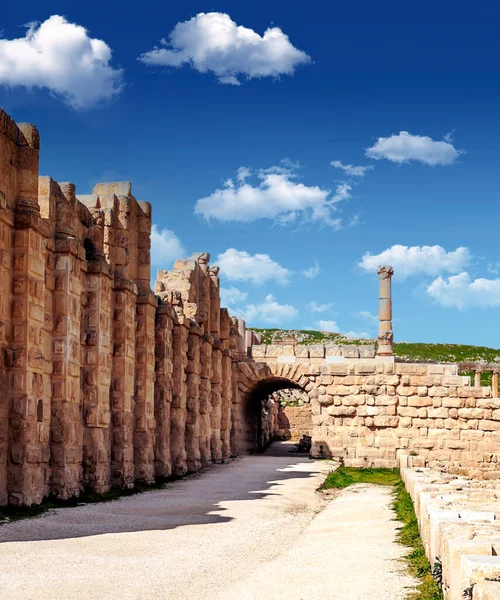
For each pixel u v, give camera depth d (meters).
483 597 8.16
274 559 16.25
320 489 33.00
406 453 47.69
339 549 17.48
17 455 21.80
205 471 39.94
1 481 21.39
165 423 35.12
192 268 43.12
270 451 61.94
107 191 31.38
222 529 19.84
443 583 11.49
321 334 121.62
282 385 62.00
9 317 22.25
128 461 29.36
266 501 26.95
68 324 24.94
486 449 48.09
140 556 15.47
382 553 16.78
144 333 32.12
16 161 23.17
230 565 15.22
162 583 13.30
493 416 48.31
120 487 28.56
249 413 59.16
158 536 18.05
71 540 16.81
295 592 12.92
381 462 48.53
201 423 42.97
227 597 12.55
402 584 13.48
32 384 22.42
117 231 30.56
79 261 26.14
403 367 49.31
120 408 29.22
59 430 24.36
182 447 37.41
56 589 12.49
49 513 21.27
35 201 23.39
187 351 40.56
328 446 49.38
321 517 24.39
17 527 18.27
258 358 55.31
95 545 16.34
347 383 49.62
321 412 49.78
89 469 26.36
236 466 43.59
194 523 20.72
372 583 13.57
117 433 29.06
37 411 22.73
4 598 11.85
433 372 49.34
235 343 54.12
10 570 13.59
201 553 16.22
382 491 33.81
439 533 12.59
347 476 40.59
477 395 48.59
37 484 22.45
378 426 49.06
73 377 25.20
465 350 106.62
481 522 12.99
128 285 29.92
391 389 49.22
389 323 56.62
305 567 15.20
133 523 20.08
